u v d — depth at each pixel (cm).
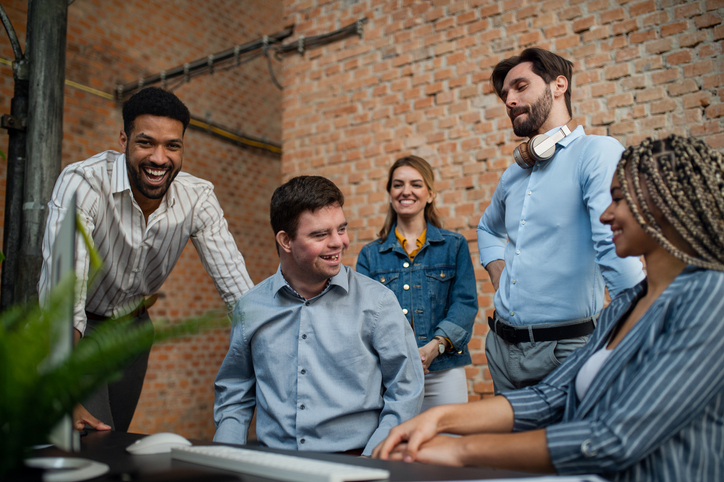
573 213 162
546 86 174
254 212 645
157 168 170
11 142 229
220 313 62
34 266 218
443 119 319
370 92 343
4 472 57
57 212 163
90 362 57
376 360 140
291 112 371
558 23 291
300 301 145
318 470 66
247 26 662
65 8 235
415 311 219
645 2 271
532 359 162
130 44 546
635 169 83
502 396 97
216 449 83
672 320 77
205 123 598
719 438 74
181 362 550
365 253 238
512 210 182
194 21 603
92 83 514
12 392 53
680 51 262
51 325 60
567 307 160
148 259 193
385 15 342
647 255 87
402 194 228
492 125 304
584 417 86
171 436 93
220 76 621
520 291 169
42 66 226
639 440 72
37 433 56
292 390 138
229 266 203
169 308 541
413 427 88
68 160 490
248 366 149
